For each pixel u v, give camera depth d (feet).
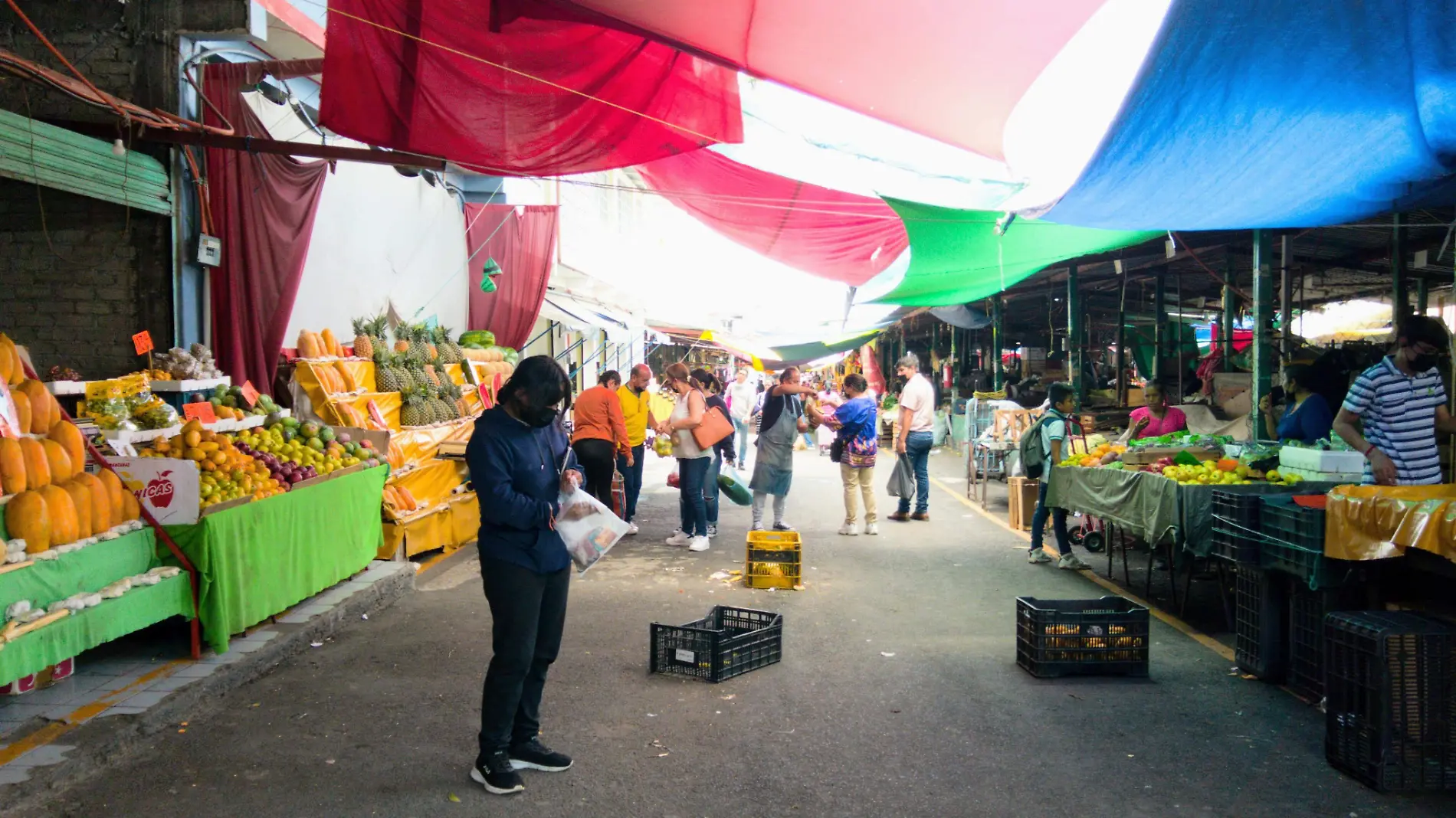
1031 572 29.43
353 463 25.21
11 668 13.41
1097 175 21.25
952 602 25.43
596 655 20.36
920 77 20.89
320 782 13.76
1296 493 20.90
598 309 72.59
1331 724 14.53
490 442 13.48
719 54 22.48
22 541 14.67
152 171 24.52
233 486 19.19
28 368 20.08
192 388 23.66
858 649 20.93
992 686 18.44
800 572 27.22
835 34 19.52
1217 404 50.06
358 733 15.66
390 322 40.19
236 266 27.35
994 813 12.99
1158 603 25.49
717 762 14.71
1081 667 18.90
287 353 30.37
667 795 13.53
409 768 14.29
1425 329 18.63
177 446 19.88
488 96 24.82
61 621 14.51
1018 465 38.93
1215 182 22.57
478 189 51.44
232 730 15.70
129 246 25.64
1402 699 13.60
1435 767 13.62
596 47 23.89
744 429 60.90
